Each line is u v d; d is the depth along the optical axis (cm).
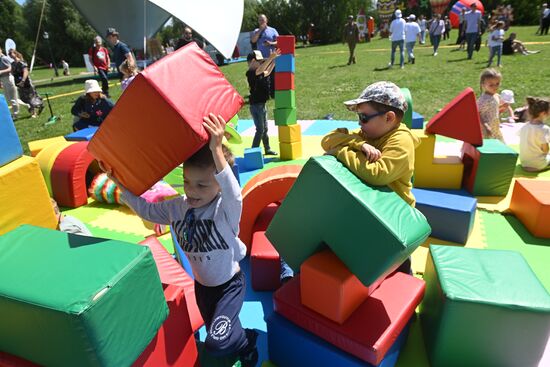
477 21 1484
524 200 379
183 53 181
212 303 208
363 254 195
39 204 241
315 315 214
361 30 3509
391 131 229
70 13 3875
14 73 1087
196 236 197
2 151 225
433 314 227
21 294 146
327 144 241
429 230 202
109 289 144
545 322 197
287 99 564
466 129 441
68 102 1353
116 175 198
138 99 168
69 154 488
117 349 150
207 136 175
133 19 1254
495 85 519
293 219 225
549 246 349
